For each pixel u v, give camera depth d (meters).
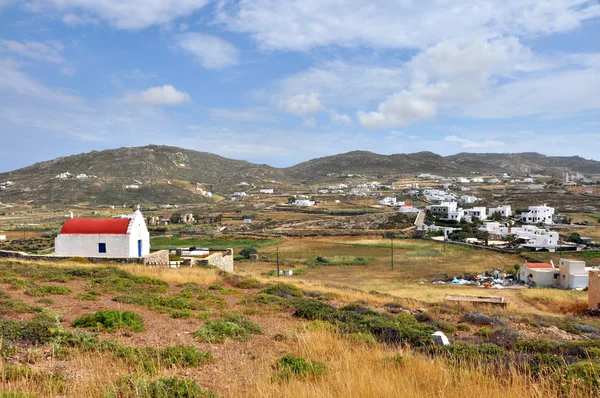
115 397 7.59
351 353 12.04
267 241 108.81
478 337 17.64
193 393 7.99
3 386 7.69
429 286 53.50
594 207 155.75
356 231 119.81
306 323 16.95
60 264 29.91
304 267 74.44
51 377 8.12
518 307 35.91
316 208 176.88
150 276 27.00
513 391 8.91
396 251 92.38
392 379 9.23
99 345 10.83
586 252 83.94
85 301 17.20
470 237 106.81
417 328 17.64
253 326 15.15
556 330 21.20
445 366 10.98
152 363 9.70
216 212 182.38
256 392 8.28
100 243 36.22
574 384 9.31
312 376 9.67
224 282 28.72
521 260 79.12
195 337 12.92
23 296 17.33
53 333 11.34
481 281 62.53
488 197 197.38
